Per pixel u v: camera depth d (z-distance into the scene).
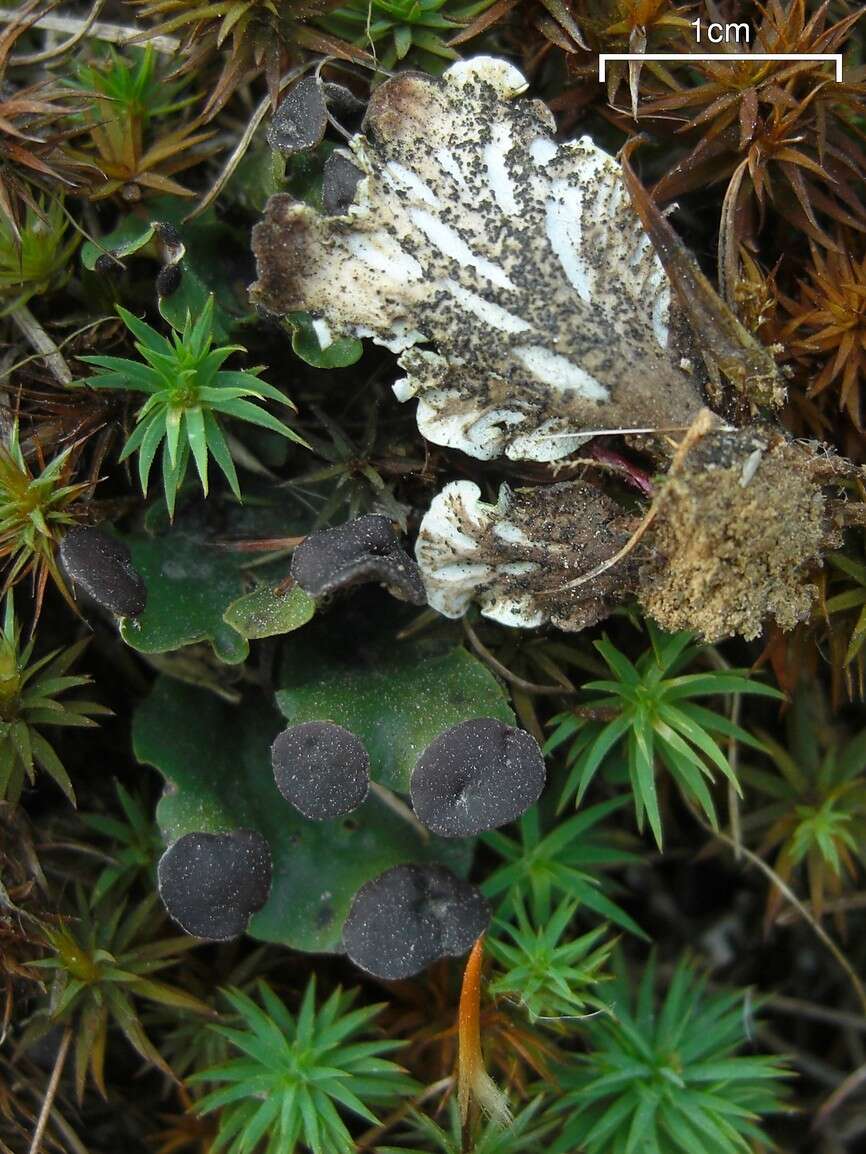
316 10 0.08
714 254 0.09
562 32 0.08
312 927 0.08
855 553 0.08
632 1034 0.09
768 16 0.08
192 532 0.08
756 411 0.08
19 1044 0.08
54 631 0.09
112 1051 0.09
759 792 0.09
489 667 0.08
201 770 0.08
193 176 0.09
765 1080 0.09
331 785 0.08
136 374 0.08
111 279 0.08
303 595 0.08
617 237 0.08
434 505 0.08
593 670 0.08
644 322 0.08
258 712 0.09
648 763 0.08
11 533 0.08
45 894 0.08
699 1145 0.08
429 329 0.08
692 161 0.08
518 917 0.08
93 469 0.08
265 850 0.08
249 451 0.08
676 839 0.09
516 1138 0.08
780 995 0.10
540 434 0.08
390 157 0.08
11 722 0.08
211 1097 0.08
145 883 0.09
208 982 0.09
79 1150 0.09
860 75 0.08
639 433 0.08
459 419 0.08
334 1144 0.08
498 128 0.08
